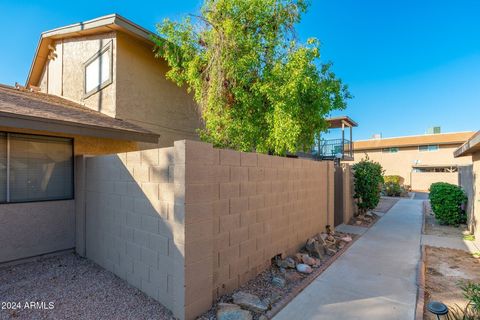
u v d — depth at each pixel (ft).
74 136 18.03
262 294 12.27
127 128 19.60
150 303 11.18
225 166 12.20
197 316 10.21
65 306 10.91
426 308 11.49
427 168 89.30
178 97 29.89
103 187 15.01
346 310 11.03
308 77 18.58
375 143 98.68
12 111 13.94
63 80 29.71
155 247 11.35
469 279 14.69
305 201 19.88
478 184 23.80
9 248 15.24
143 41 25.67
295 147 20.88
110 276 13.87
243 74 20.77
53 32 28.14
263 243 14.79
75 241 17.79
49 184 17.01
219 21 20.97
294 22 21.09
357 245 20.98
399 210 40.83
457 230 27.35
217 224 11.69
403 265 16.37
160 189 11.10
